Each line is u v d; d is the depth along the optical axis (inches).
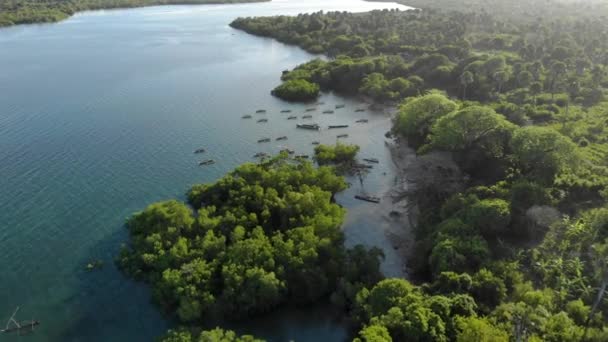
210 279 3786.9
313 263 3924.7
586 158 5398.6
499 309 3218.5
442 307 3216.0
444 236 4018.2
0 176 5733.3
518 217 4259.4
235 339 3166.8
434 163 5723.4
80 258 4392.2
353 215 5152.6
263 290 3644.2
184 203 5226.4
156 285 3833.7
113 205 5226.4
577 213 4461.1
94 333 3602.4
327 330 3624.5
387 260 4426.7
